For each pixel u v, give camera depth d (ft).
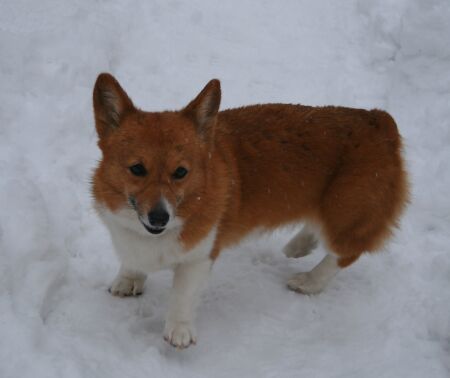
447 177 9.57
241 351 7.93
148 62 10.33
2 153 8.86
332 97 10.34
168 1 11.60
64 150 9.14
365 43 11.57
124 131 7.59
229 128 8.05
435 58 11.19
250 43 11.13
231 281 8.47
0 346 7.43
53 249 8.18
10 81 9.50
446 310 8.24
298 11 12.21
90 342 7.69
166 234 7.69
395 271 8.66
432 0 12.07
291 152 8.09
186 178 7.55
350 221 8.20
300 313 8.27
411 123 10.23
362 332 8.15
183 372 7.70
